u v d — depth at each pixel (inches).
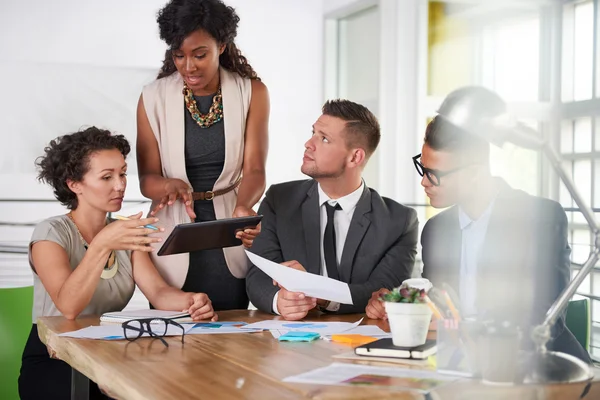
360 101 231.3
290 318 75.7
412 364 50.2
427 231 77.2
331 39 250.4
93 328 70.1
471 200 70.6
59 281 78.1
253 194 93.3
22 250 227.1
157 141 95.3
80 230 85.6
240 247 95.7
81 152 83.0
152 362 53.5
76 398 71.9
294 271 73.8
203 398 41.7
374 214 87.2
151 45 241.0
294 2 253.4
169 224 92.7
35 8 231.0
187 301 80.4
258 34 252.4
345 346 60.0
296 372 48.9
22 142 230.5
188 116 94.3
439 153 69.3
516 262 50.8
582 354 61.4
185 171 93.9
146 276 86.1
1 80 229.6
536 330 41.6
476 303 53.5
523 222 50.9
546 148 32.3
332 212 87.7
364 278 86.0
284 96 256.2
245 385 45.1
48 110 233.3
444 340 46.4
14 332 95.3
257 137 97.3
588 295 43.9
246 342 62.2
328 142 85.3
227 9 90.7
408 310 52.7
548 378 40.8
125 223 75.1
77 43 235.1
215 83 94.2
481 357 41.8
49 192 231.0
